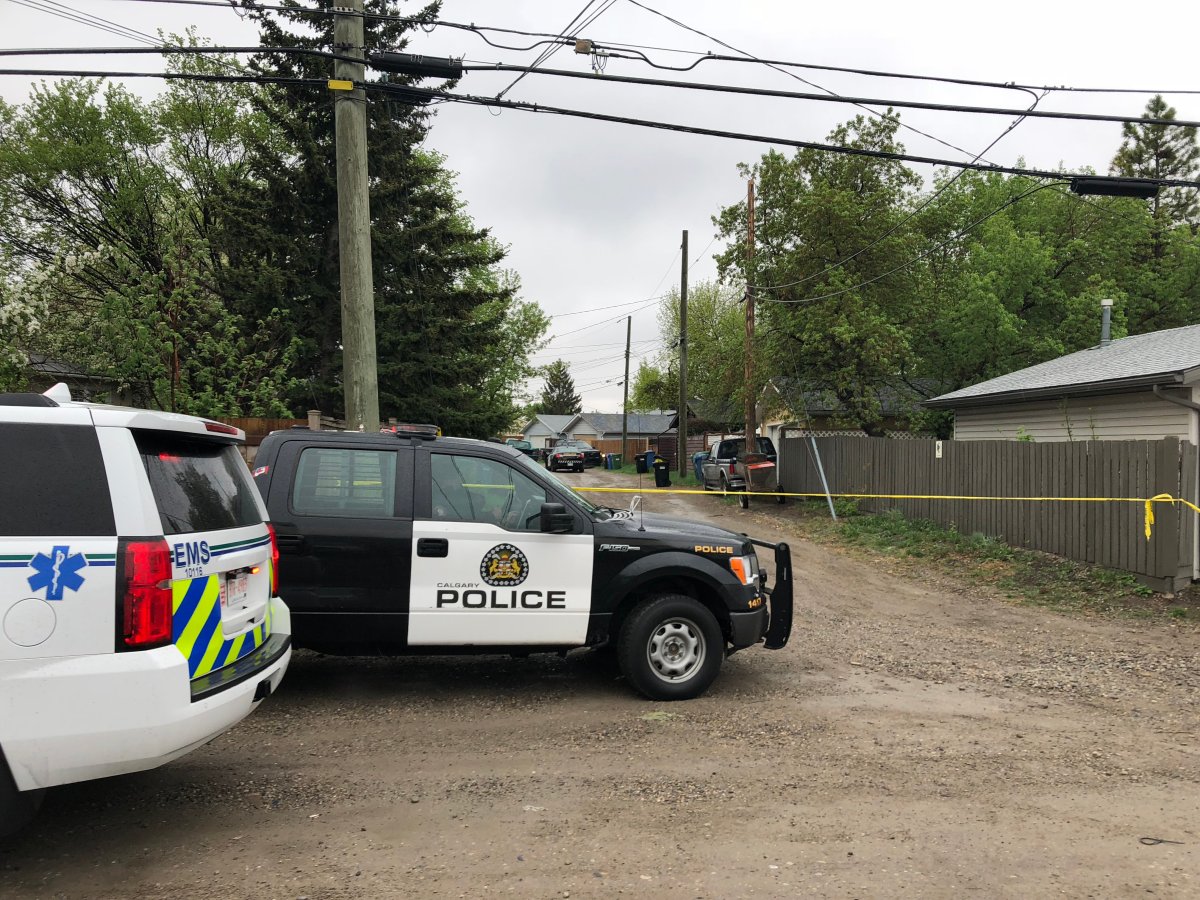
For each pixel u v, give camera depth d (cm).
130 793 430
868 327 2173
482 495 600
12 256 2462
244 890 330
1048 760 490
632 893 329
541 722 552
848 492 1978
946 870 350
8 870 347
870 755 495
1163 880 343
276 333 1844
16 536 329
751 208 2373
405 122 2080
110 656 333
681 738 522
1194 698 632
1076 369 1588
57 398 369
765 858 361
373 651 594
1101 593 1038
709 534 627
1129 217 2839
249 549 428
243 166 2570
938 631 884
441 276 2120
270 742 510
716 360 3934
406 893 328
